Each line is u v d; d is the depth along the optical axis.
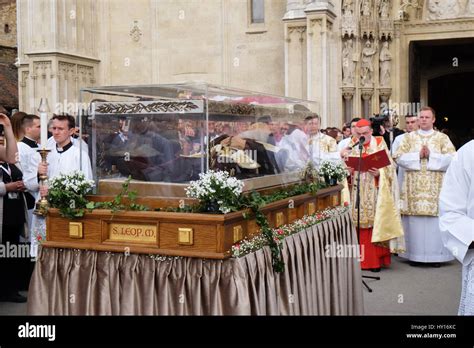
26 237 7.47
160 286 3.86
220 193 3.76
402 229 9.15
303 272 4.78
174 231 3.84
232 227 3.83
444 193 3.95
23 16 17.53
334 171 6.34
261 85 16.36
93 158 4.34
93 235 4.10
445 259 9.55
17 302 7.43
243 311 3.71
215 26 16.78
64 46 16.55
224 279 3.75
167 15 17.27
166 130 4.09
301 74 15.04
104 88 4.27
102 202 4.17
